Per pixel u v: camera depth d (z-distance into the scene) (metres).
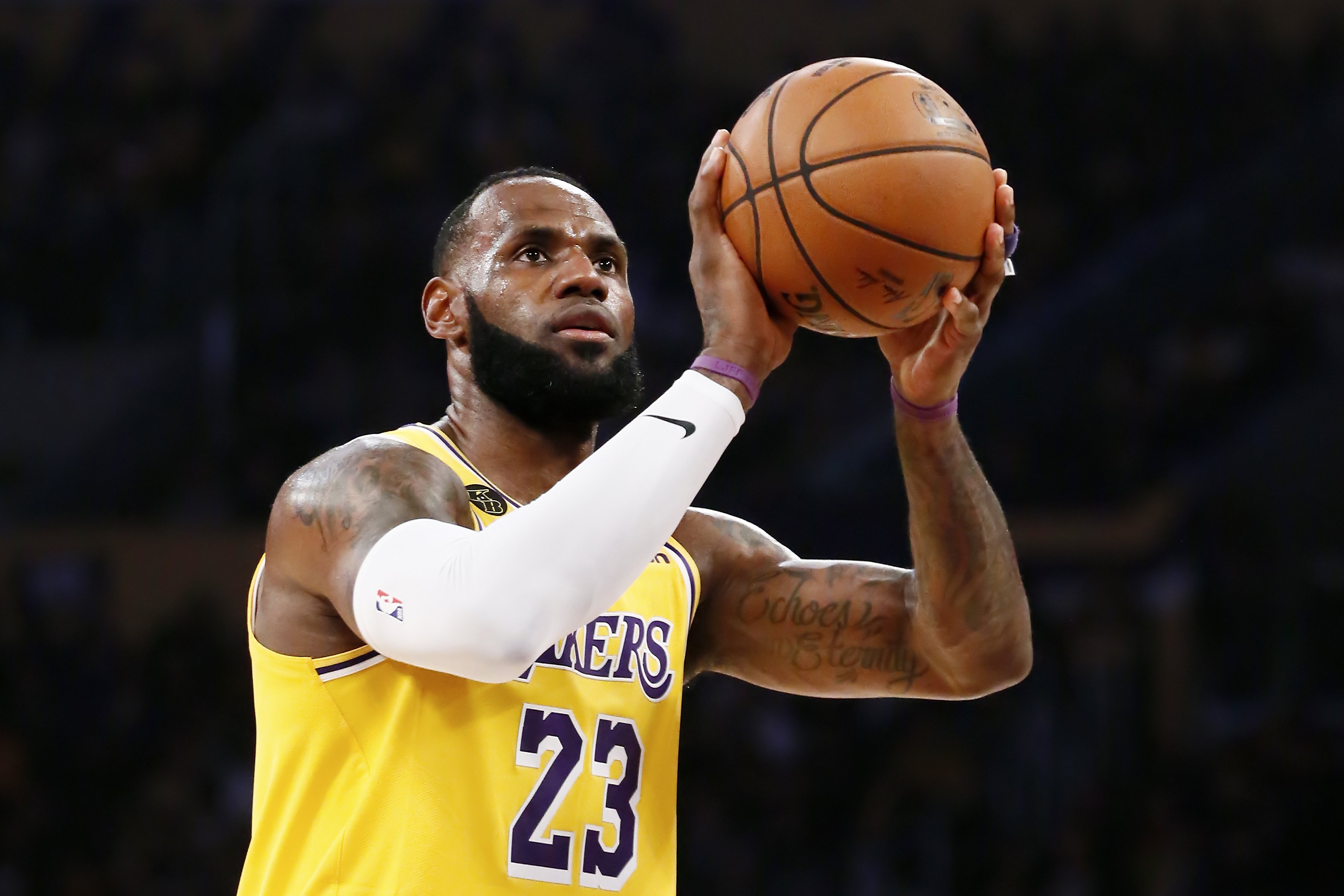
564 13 46.50
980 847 32.09
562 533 8.11
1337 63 45.62
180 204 44.12
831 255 8.91
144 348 42.16
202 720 36.22
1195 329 42.47
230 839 34.03
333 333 41.59
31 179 44.84
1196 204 44.47
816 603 11.05
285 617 9.24
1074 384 41.75
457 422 10.53
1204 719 34.62
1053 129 45.72
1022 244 44.41
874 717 33.53
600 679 9.55
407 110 44.94
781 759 32.97
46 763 35.56
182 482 40.03
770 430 40.09
